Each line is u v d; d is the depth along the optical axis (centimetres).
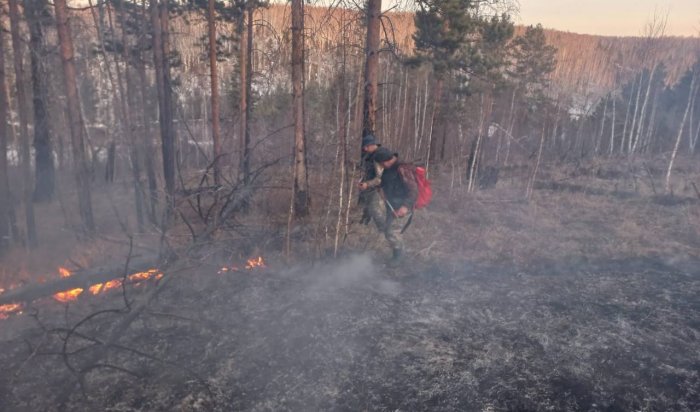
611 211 981
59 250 880
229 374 352
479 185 1310
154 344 393
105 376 347
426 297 490
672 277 564
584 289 517
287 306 462
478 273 577
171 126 1141
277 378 347
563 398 320
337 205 748
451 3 1505
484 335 405
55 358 371
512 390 329
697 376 342
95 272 528
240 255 604
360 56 771
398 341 392
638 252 675
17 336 410
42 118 1516
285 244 629
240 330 416
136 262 553
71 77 897
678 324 425
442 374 347
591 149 2247
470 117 1548
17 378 344
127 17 1417
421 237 741
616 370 351
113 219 1198
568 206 1046
